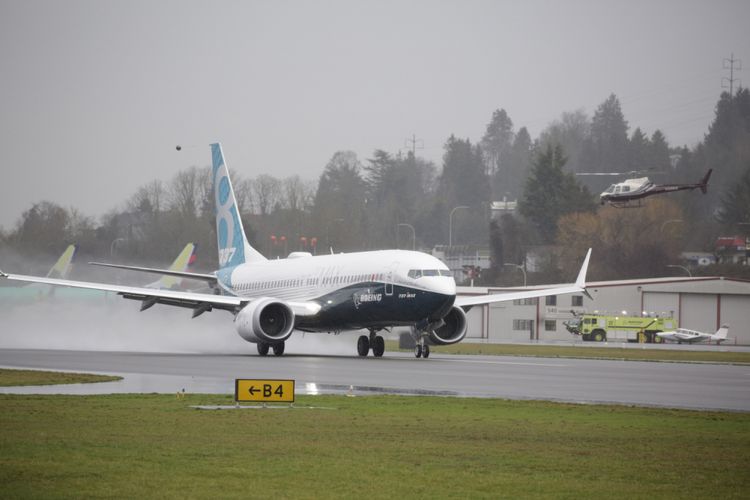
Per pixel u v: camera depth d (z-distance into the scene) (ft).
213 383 456.86
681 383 492.13
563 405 371.15
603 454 257.55
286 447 261.85
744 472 234.17
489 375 522.88
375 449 261.24
